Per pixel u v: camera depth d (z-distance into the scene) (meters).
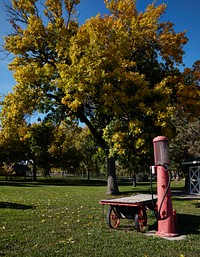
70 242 6.04
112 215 7.82
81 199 14.97
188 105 15.34
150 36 17.03
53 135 20.41
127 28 17.59
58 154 43.88
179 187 30.56
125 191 22.34
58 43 16.72
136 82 13.39
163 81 14.16
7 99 17.19
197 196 19.16
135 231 7.35
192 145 28.98
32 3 17.98
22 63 17.73
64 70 14.21
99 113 15.66
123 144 12.52
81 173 61.84
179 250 5.57
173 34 17.44
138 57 17.08
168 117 12.61
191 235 6.88
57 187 27.27
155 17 17.06
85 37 14.38
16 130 18.23
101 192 20.58
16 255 5.14
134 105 13.29
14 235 6.59
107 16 18.42
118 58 14.02
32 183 37.28
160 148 7.31
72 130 22.27
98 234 6.78
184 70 16.03
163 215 6.96
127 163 13.52
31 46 17.80
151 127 12.79
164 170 7.17
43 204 12.44
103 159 23.86
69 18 18.27
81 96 13.84
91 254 5.25
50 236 6.55
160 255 5.25
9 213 9.62
